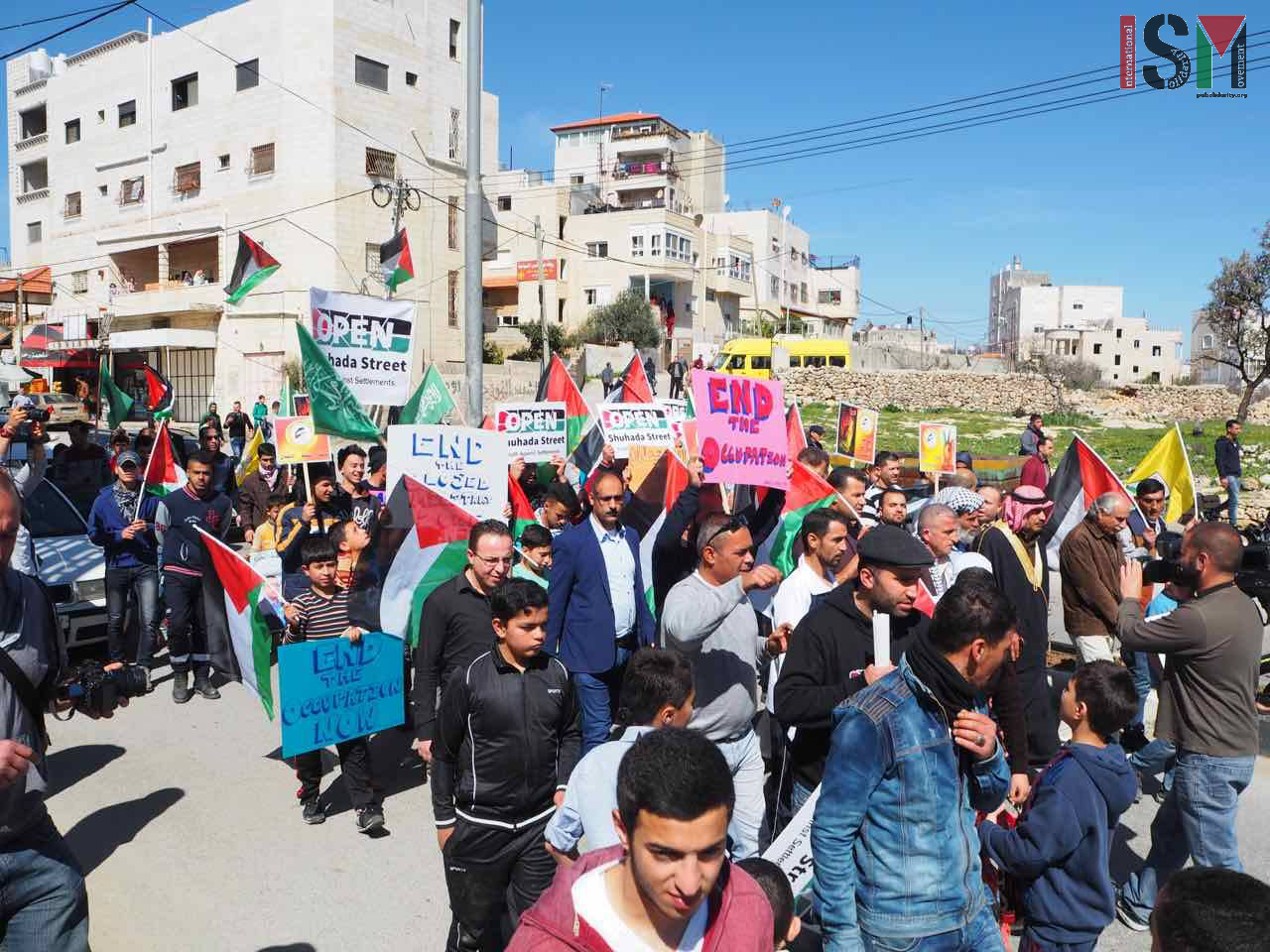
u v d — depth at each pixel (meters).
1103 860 3.20
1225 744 4.02
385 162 37.62
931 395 42.03
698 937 1.92
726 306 63.84
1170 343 91.38
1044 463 13.92
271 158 37.28
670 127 66.94
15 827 3.05
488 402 38.88
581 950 1.90
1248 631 3.99
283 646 5.09
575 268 56.16
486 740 3.62
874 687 2.89
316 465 9.01
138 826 5.50
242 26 37.66
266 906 4.66
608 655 5.58
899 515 6.31
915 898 2.74
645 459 8.29
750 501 7.07
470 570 4.66
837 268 85.06
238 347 38.50
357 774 5.40
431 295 39.72
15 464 7.23
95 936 4.39
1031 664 4.77
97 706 4.09
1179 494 8.77
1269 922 1.81
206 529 7.56
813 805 3.56
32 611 3.20
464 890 3.71
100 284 45.28
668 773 1.75
